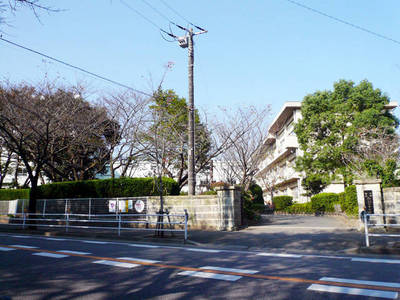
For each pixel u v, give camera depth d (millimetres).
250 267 6434
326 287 4852
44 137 17781
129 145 20484
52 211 18891
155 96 19547
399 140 19328
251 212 16781
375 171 14742
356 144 21500
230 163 21031
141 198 15859
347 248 8953
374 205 12117
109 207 16531
